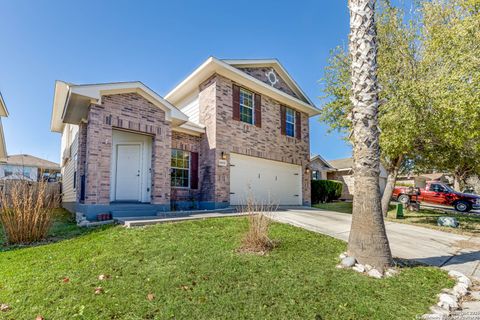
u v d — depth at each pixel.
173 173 10.15
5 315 2.67
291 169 13.58
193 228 5.99
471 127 7.30
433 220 10.19
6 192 5.79
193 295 3.09
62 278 3.47
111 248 4.59
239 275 3.64
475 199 14.59
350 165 24.02
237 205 10.52
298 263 4.22
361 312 2.90
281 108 13.14
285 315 2.78
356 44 4.68
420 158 10.91
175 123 9.46
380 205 4.46
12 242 5.33
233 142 10.70
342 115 11.73
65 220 8.27
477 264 4.91
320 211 10.80
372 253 4.23
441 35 8.42
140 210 7.77
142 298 2.99
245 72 11.62
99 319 2.59
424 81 8.50
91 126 7.11
